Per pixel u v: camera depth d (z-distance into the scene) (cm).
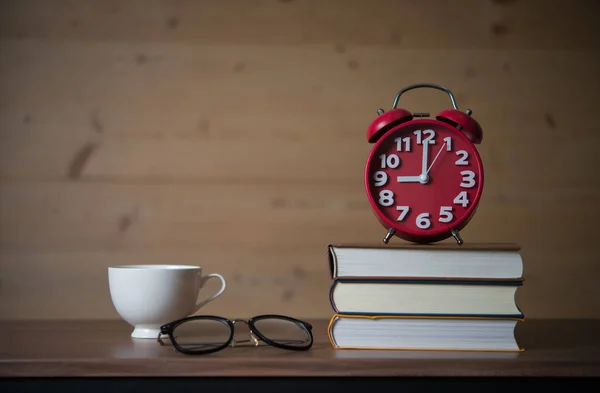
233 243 129
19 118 128
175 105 130
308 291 130
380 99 132
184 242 129
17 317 127
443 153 88
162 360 77
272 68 132
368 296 83
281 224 130
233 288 129
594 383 78
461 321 83
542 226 132
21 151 128
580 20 134
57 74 129
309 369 76
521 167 133
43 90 129
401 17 133
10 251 127
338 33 132
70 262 128
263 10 132
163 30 131
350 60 132
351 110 132
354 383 77
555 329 111
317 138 131
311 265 130
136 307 92
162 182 129
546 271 132
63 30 129
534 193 133
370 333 84
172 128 130
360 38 132
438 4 133
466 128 87
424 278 82
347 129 131
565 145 133
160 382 77
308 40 132
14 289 127
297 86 132
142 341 92
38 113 129
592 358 78
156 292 91
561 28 133
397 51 132
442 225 87
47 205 128
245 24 132
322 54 132
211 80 131
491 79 133
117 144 129
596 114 134
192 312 97
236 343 90
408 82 132
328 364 76
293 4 132
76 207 128
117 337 97
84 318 128
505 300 83
